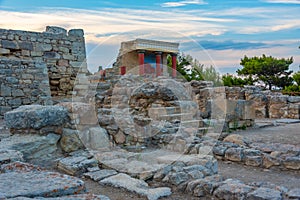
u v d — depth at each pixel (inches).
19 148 192.4
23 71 351.6
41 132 211.3
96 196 88.0
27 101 349.1
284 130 325.1
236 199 138.3
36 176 100.3
